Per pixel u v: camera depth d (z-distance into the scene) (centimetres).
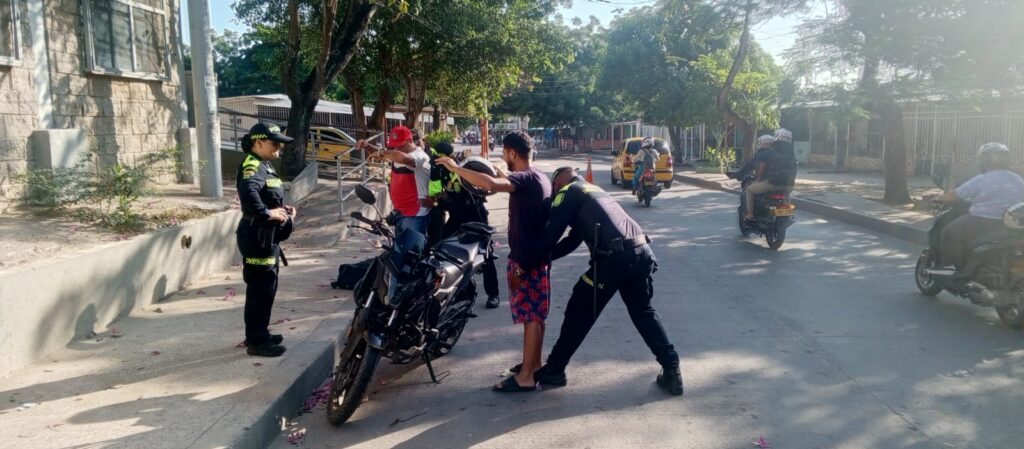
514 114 6166
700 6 2003
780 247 1073
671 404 485
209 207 887
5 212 762
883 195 1686
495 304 748
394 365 578
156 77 1117
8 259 553
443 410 483
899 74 1398
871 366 552
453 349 614
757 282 847
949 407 472
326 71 1486
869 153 3009
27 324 510
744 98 2688
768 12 1773
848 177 2514
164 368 510
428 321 523
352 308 684
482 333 660
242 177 514
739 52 2328
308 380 512
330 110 3195
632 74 3566
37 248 598
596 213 494
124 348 553
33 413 430
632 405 485
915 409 470
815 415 463
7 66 812
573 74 5953
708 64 3003
